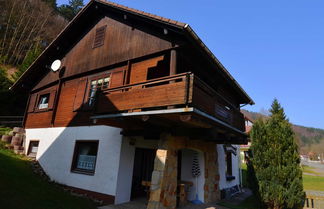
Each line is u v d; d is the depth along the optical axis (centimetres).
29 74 1246
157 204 573
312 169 3672
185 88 468
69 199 640
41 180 802
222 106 661
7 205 475
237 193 1237
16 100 1825
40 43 3584
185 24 549
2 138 1146
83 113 881
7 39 3266
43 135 1032
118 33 876
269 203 782
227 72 786
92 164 785
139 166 928
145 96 539
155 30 735
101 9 974
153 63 723
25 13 3603
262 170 808
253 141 865
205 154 874
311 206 932
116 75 824
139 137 778
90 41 998
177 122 589
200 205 784
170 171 630
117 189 675
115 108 600
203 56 685
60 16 4500
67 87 1030
